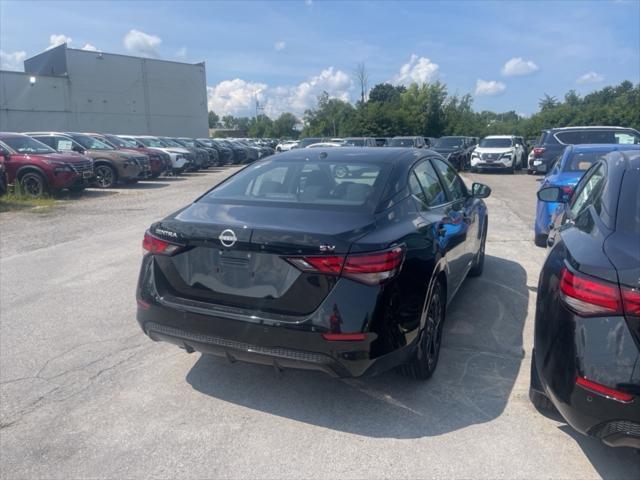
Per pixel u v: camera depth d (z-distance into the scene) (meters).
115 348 4.42
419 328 3.38
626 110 41.81
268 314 3.13
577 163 7.85
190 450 3.05
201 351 3.40
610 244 2.66
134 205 12.86
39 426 3.30
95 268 6.89
